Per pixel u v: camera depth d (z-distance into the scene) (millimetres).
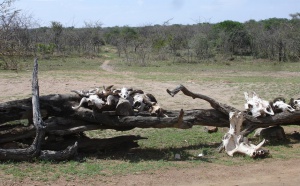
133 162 7465
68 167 6953
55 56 39969
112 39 61000
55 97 7891
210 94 16969
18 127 7734
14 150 7047
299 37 38062
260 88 18750
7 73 23281
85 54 43625
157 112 7984
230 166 7414
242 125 9164
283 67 32562
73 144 7852
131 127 8047
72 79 21734
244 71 29484
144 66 32656
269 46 39750
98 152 8000
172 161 7645
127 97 8000
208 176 6840
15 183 6133
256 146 8000
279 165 7508
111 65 33156
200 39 40312
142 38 47281
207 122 8922
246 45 43719
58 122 7754
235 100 15375
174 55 40219
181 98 15555
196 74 26609
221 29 45938
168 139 9391
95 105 7645
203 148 8594
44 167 6895
